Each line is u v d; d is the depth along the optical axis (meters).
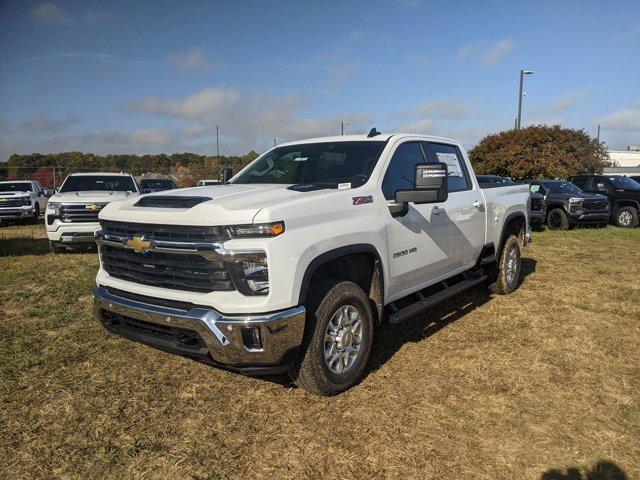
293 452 3.06
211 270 3.25
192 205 3.46
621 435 3.26
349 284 3.73
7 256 9.70
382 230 4.06
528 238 7.16
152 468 2.91
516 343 4.85
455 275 5.56
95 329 5.19
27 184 19.92
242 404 3.64
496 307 6.08
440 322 5.49
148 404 3.65
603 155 27.25
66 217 9.64
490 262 6.20
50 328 5.21
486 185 6.41
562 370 4.23
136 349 4.68
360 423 3.38
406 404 3.63
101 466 2.93
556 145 25.81
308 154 4.82
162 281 3.49
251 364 3.28
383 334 5.08
